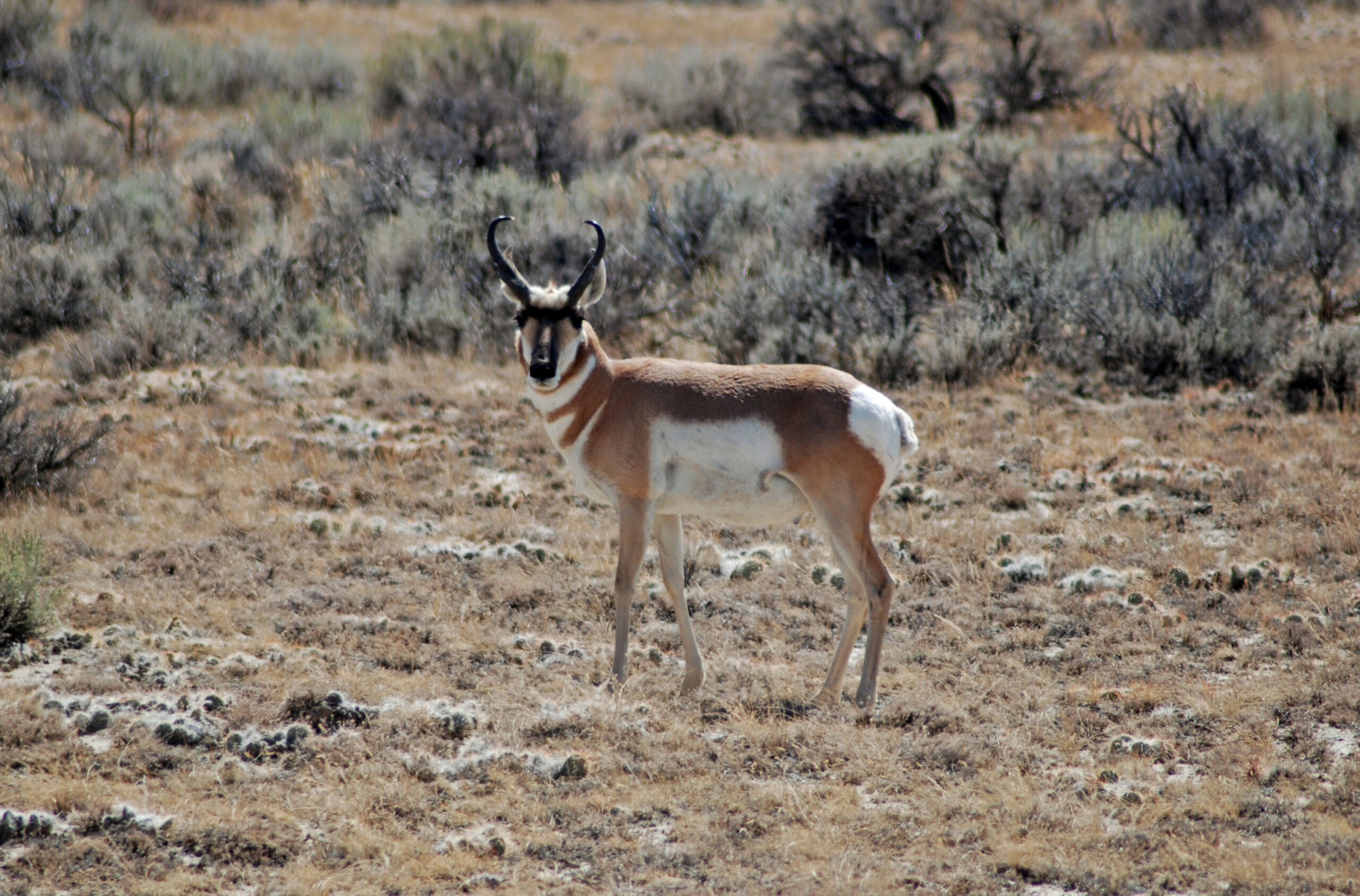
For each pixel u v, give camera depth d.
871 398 26.25
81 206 70.44
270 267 64.19
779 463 26.22
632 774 23.11
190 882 18.83
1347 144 82.88
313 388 51.66
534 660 28.95
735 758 23.77
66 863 19.08
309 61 113.06
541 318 26.16
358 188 76.81
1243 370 53.69
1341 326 54.97
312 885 18.80
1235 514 38.34
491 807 21.66
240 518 37.34
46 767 21.89
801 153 97.06
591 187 79.00
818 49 114.56
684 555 34.56
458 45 103.44
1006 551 36.47
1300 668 27.53
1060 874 19.58
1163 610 31.55
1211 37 133.12
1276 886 18.80
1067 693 26.97
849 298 59.75
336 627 29.89
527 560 35.53
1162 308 57.41
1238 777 22.77
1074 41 113.62
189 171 79.88
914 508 39.81
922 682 27.86
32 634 27.55
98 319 59.41
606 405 26.81
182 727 23.25
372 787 21.88
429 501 40.06
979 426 47.66
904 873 19.72
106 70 98.44
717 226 70.31
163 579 32.66
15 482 38.78
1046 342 57.28
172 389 50.03
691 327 59.97
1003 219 68.38
